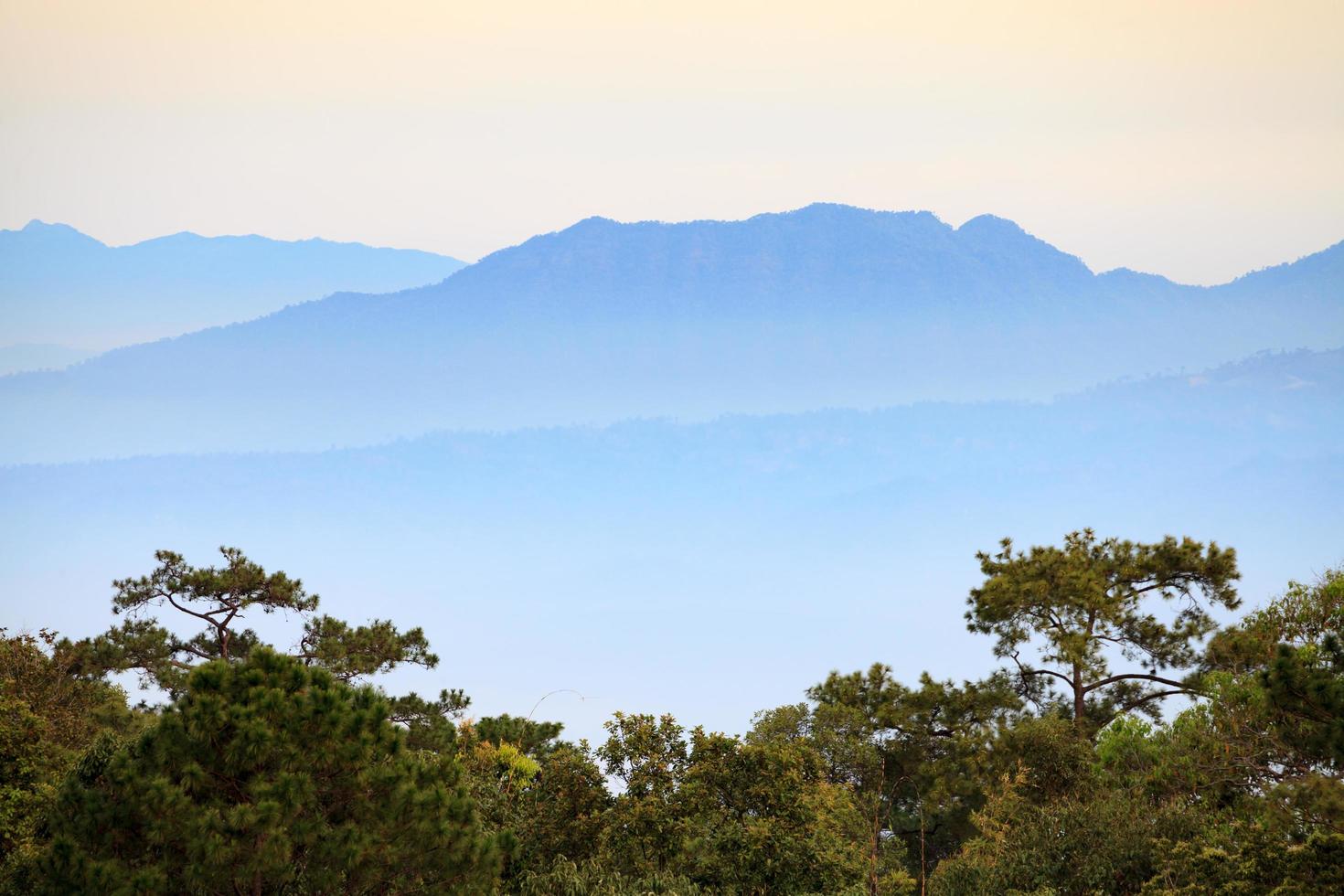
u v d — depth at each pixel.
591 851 54.22
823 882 54.75
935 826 80.62
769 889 53.88
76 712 72.50
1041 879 55.41
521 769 62.12
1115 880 53.44
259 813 39.19
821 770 66.06
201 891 39.88
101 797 40.91
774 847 54.06
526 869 52.69
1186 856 51.06
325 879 40.56
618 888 51.22
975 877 58.59
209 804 40.16
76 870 39.31
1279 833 47.28
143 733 42.53
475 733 72.75
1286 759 56.38
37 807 52.25
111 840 40.22
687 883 52.28
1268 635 70.94
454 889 42.38
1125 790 64.69
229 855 38.91
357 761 41.78
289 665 43.53
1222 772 60.47
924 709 82.62
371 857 40.81
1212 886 48.28
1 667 71.62
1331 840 43.78
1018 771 71.69
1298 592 72.62
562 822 55.03
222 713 40.69
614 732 56.53
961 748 78.88
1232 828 53.56
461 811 43.22
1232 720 60.84
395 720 78.31
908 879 58.53
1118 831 55.78
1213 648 74.75
